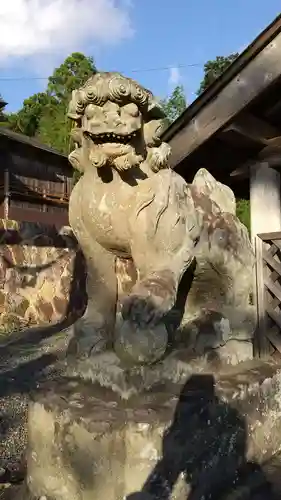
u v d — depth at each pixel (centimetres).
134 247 174
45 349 467
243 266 214
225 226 208
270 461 197
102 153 160
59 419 154
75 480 149
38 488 163
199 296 209
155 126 170
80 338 184
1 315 602
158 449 141
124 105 155
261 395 192
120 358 167
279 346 245
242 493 167
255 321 241
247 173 382
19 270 640
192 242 184
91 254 188
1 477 207
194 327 195
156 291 162
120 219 174
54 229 706
